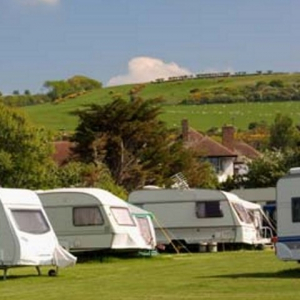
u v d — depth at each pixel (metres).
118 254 51.66
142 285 31.19
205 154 122.56
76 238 49.06
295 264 40.06
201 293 27.75
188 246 61.88
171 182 95.94
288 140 175.75
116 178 95.44
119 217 49.69
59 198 49.44
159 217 62.16
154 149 97.31
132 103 98.12
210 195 61.78
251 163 108.31
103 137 95.81
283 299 25.48
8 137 77.44
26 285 32.72
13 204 36.16
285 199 35.09
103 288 30.48
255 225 64.44
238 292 27.78
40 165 78.25
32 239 36.06
